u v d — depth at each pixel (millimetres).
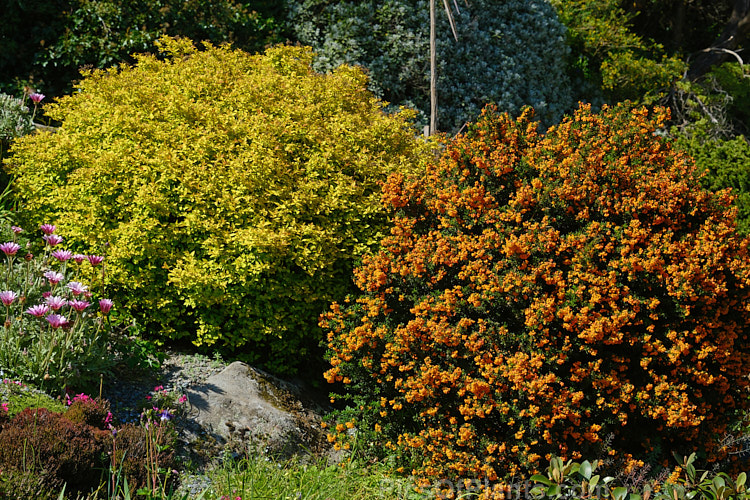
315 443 4980
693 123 13734
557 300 4309
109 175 5691
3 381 4148
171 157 5512
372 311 4723
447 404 4488
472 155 5004
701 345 4398
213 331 5488
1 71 9086
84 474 3699
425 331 4492
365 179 5816
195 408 4797
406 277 4777
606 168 4680
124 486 3453
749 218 7926
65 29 9062
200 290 5281
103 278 5238
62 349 4352
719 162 8359
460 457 4277
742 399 4703
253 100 6148
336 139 5949
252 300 5496
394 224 5680
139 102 6047
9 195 6246
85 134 6008
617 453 4340
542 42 11297
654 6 17156
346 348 4781
